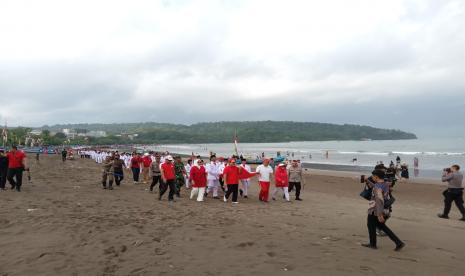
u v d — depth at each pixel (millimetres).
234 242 8328
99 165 45312
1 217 10438
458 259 7590
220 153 115875
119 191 18203
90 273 6121
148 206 13586
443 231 10719
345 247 8180
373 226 8172
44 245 7707
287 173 17484
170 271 6312
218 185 17984
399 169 32562
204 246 7961
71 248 7535
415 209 16719
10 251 7258
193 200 15883
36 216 10734
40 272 6121
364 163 60719
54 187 18766
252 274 6238
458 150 102500
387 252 7906
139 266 6531
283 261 6969
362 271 6484
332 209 14844
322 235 9445
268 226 10422
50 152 96875
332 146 169875
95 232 8938
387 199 8117
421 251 8133
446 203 13922
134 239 8375
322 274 6281
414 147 130750
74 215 11078
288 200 17250
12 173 16312
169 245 7965
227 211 13109
